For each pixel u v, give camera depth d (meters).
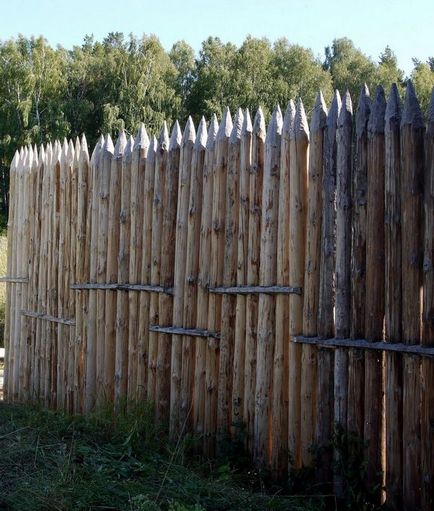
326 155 5.39
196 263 6.58
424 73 33.78
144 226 7.14
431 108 4.71
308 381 5.46
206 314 6.44
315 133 5.48
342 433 5.13
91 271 7.86
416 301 4.76
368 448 4.99
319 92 5.54
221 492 5.10
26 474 5.07
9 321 9.64
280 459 5.62
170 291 6.79
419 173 4.78
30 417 6.98
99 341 7.68
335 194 5.35
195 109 39.16
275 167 5.83
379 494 4.95
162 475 5.32
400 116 4.93
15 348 9.42
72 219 8.25
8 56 40.03
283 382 5.69
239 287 6.05
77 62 40.50
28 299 9.20
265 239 5.84
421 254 4.78
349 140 5.26
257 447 5.79
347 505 4.96
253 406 5.92
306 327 5.49
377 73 38.66
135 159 7.30
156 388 6.84
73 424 6.70
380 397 5.01
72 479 4.94
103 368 7.60
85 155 8.08
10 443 5.82
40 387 8.82
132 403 6.93
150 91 37.78
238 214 6.20
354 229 5.16
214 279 6.33
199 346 6.44
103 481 4.96
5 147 37.31
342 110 5.29
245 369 5.99
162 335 6.82
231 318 6.19
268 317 5.80
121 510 4.58
